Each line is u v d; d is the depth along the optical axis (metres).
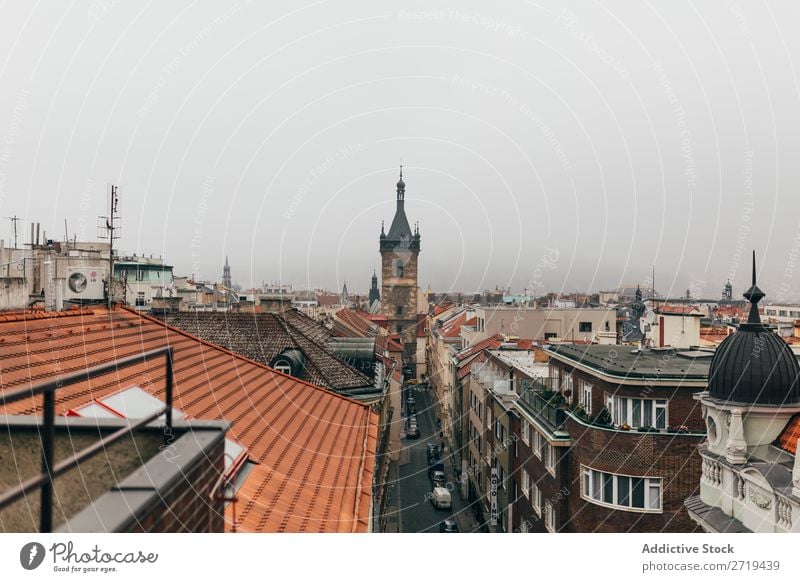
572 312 59.59
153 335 19.33
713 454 16.25
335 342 39.47
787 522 13.17
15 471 7.29
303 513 12.05
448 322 99.00
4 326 14.99
